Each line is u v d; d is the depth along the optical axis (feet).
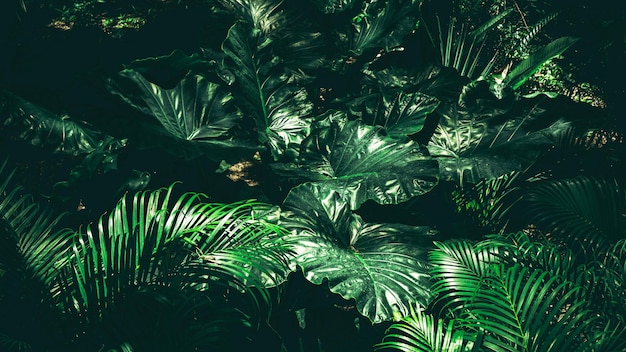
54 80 16.69
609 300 10.96
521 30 22.27
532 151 14.47
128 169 16.02
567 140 14.62
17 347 9.79
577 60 20.36
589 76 19.92
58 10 26.58
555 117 14.80
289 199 13.41
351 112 15.53
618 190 13.00
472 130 15.07
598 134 16.76
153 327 9.68
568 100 14.79
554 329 9.48
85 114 13.39
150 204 11.16
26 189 17.62
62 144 14.38
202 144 13.91
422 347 10.28
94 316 9.96
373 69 18.78
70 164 18.93
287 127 16.05
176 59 14.07
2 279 10.59
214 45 16.70
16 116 14.15
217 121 14.84
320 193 13.50
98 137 14.87
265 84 16.15
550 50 16.47
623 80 18.79
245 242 11.19
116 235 10.93
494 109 15.11
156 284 10.11
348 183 13.47
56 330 10.03
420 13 18.03
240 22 15.81
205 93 14.82
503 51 22.21
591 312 10.62
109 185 15.57
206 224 11.01
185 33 19.67
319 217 13.30
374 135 14.12
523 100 15.03
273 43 16.22
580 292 11.28
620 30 19.04
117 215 11.07
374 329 14.17
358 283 12.20
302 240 12.78
